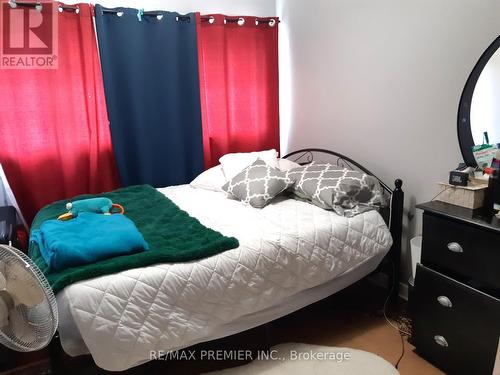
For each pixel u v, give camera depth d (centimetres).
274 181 231
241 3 309
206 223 201
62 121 250
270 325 206
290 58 316
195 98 289
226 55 301
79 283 135
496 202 160
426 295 179
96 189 269
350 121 265
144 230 188
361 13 244
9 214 218
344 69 263
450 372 174
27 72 237
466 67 192
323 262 187
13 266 123
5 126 236
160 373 178
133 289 140
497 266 149
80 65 253
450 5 194
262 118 323
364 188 219
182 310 149
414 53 215
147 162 285
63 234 160
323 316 226
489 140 183
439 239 171
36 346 127
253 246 169
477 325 158
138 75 269
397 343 200
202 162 301
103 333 132
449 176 190
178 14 275
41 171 251
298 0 296
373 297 246
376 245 207
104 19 252
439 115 207
